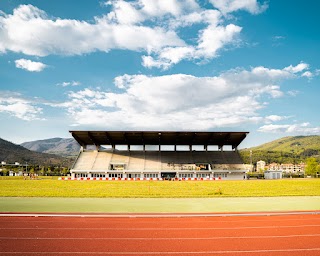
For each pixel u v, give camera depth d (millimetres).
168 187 41125
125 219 16094
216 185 46438
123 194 29906
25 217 16500
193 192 32906
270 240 11789
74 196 27609
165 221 15586
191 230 13492
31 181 55312
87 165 77500
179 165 78812
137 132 73500
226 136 78188
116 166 78062
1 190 33062
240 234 12789
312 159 102125
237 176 75938
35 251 10031
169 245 10969
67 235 12367
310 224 15047
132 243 11203
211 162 80375
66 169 117000
